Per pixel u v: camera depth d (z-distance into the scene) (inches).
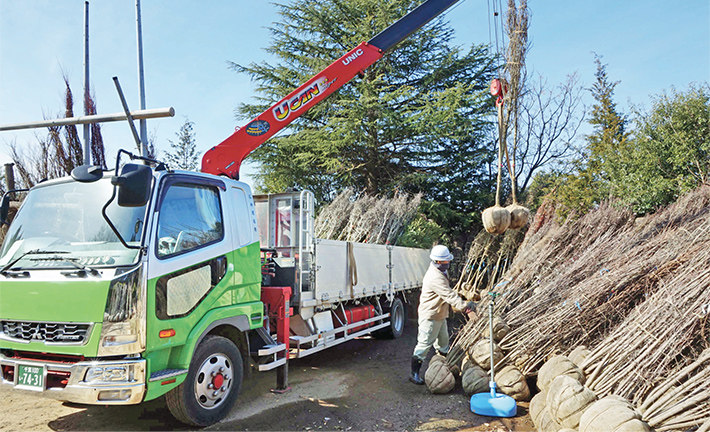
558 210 438.0
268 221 260.2
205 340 166.7
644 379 150.3
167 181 158.7
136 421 174.6
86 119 216.7
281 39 727.7
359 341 339.9
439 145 682.2
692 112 411.5
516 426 173.8
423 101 647.1
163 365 149.9
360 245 292.5
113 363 136.3
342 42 723.4
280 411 187.0
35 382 141.9
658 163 424.5
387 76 707.4
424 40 717.9
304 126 705.0
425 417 183.3
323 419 180.7
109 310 137.0
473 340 223.3
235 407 190.9
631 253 222.1
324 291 242.7
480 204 666.2
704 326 151.6
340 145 614.5
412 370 229.5
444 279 219.6
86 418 177.6
